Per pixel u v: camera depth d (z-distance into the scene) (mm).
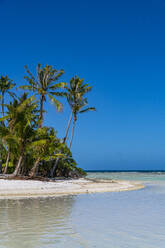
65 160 41562
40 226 8711
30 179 28844
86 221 9688
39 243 6699
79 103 38344
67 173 41594
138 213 11695
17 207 13297
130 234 7762
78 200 16578
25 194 19328
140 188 27484
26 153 31578
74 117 39344
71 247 6406
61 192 21375
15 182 24750
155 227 8734
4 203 14867
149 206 14008
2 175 28609
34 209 12648
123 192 22609
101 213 11633
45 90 34875
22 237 7258
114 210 12555
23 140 28797
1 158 33625
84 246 6508
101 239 7164
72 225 8938
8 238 7148
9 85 39375
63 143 34656
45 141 28797
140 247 6465
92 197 18406
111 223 9367
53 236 7410
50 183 26609
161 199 17406
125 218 10414
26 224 9023
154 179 52188
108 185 30219
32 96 29594
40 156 31016
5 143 28312
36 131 28953
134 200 16750
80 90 38406
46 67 34844
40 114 34094
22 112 28578
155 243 6820
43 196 18578
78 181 35250
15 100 31922
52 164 39562
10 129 29438
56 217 10492
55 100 33219
